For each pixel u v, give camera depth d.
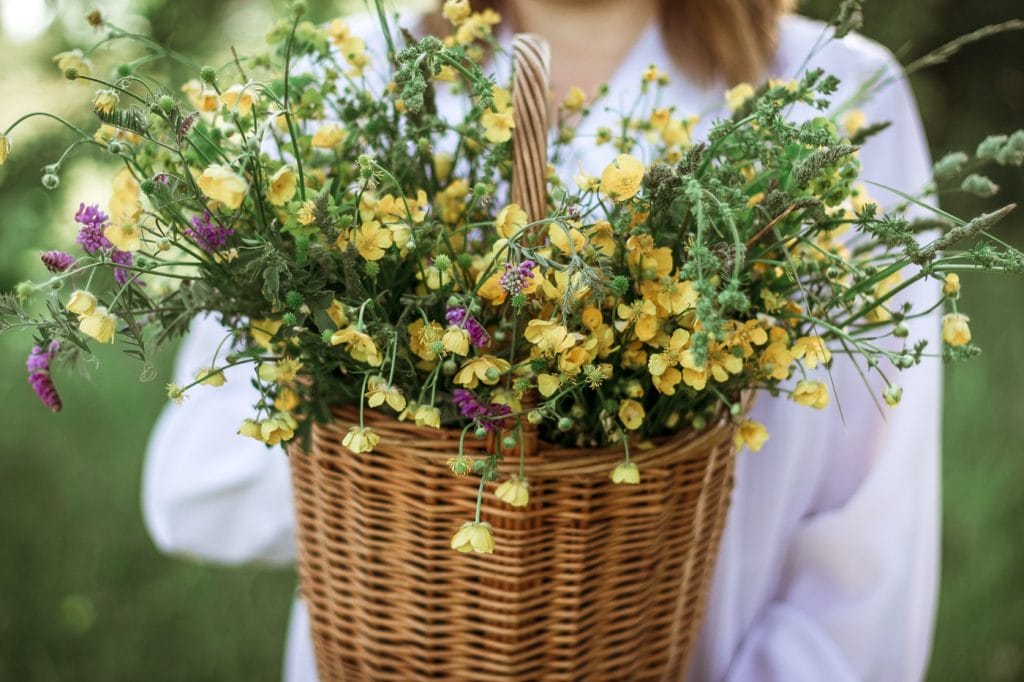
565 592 0.87
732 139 0.85
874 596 1.18
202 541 1.31
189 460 1.29
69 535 2.64
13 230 2.58
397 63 0.89
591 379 0.76
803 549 1.23
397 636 0.91
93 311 0.76
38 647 2.38
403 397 0.80
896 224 0.76
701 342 0.66
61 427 2.94
